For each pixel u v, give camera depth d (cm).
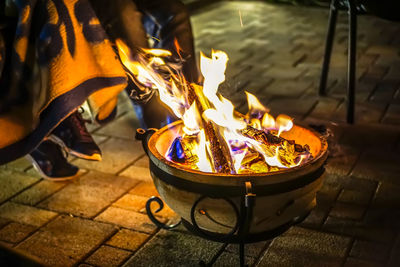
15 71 231
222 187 168
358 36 561
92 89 238
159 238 232
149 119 293
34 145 236
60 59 227
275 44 539
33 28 231
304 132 209
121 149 323
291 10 695
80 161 306
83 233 237
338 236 231
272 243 227
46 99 228
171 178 178
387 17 326
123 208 257
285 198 173
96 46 238
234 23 633
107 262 217
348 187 271
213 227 185
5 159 238
